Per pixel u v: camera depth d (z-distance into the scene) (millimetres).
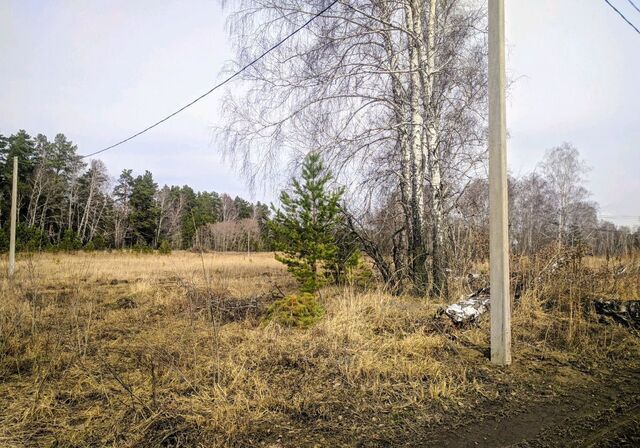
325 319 6125
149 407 3381
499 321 4625
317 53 8828
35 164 40438
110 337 5996
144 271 16609
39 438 2973
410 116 9680
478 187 10656
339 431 3078
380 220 10102
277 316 6102
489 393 3816
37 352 4812
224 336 5605
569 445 2844
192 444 2861
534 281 7789
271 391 3719
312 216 9062
